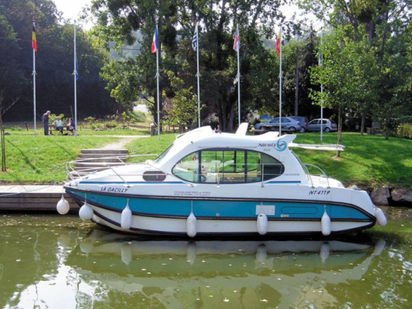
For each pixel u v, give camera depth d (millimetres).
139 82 37375
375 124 34344
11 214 12812
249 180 10523
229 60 36875
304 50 45906
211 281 8023
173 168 10508
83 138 20953
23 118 65312
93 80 72250
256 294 7473
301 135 24484
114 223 10570
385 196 15008
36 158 17094
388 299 7246
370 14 31312
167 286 7785
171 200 10328
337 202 10523
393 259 9344
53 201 12922
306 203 10477
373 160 17531
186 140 10891
